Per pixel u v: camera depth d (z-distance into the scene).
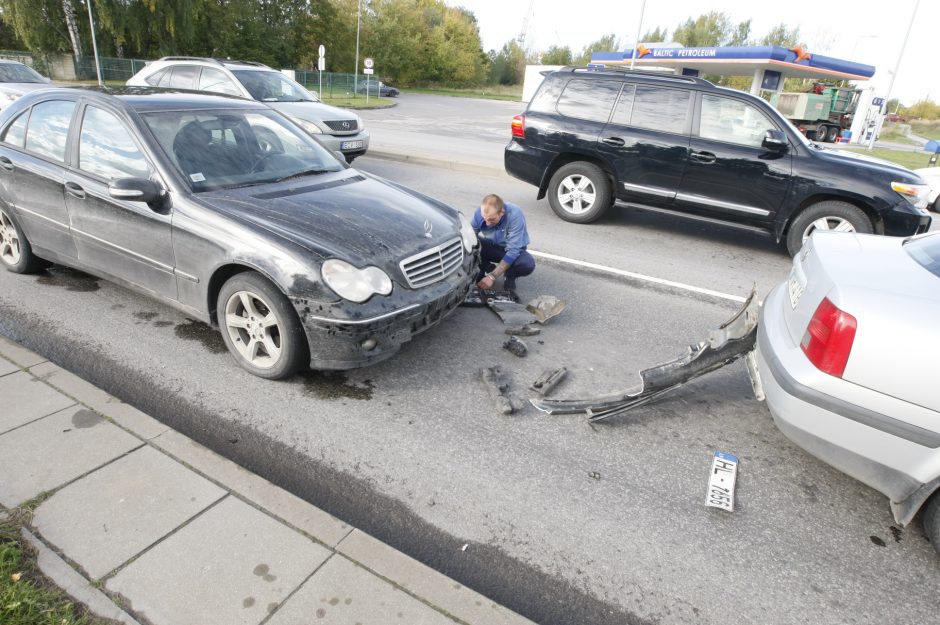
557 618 2.25
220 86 9.64
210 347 3.97
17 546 2.24
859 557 2.60
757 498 2.93
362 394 3.55
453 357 4.08
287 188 3.99
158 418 3.24
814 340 2.60
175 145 3.89
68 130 4.24
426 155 12.34
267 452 3.02
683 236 7.78
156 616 2.02
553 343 4.42
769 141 6.55
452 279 3.89
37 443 2.82
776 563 2.54
